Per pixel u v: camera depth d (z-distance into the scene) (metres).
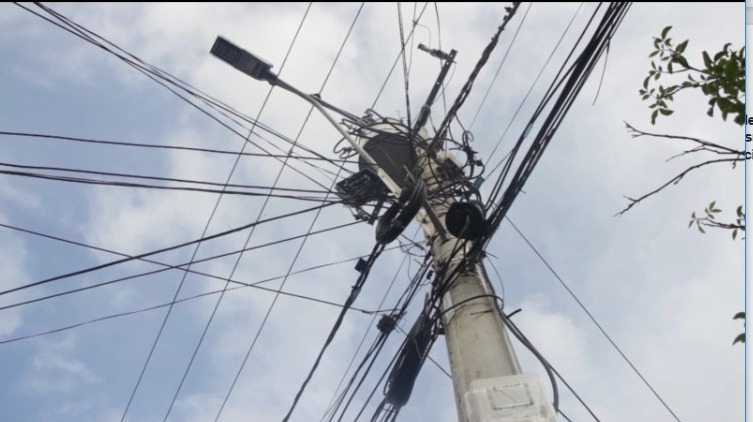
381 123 6.48
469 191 5.70
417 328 4.68
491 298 4.39
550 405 3.28
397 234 4.90
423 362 4.68
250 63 5.22
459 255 4.89
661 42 2.95
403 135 6.39
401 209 4.94
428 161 5.90
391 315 5.39
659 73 2.95
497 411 3.25
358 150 5.54
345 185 5.77
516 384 3.37
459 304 4.33
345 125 6.40
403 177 6.14
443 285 4.58
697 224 3.08
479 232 4.65
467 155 6.20
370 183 5.78
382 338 5.32
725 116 2.72
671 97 2.96
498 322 4.16
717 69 2.77
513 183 4.61
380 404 4.79
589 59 4.30
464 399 3.67
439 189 5.67
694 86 2.87
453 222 4.73
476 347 3.90
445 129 6.23
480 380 3.44
